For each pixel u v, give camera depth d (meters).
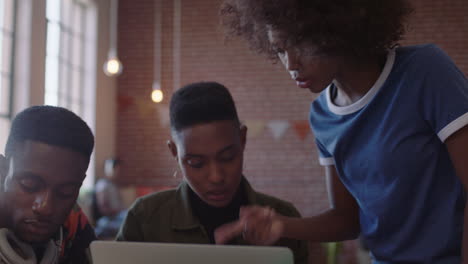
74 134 0.99
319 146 1.30
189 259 0.82
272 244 1.14
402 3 1.10
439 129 1.02
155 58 6.73
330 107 1.21
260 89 6.50
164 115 6.65
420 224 1.08
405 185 1.07
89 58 6.21
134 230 1.25
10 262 0.92
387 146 1.08
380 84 1.09
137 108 6.71
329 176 1.30
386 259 1.14
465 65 6.06
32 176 0.95
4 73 4.81
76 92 6.01
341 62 1.07
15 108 4.88
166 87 6.70
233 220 1.25
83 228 1.24
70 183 0.98
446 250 1.05
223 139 1.08
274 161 6.41
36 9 5.02
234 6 1.20
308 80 1.07
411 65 1.06
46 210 0.95
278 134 6.39
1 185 1.00
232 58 6.59
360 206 1.19
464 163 0.99
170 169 6.59
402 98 1.06
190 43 6.69
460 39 6.09
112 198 5.54
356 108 1.13
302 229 1.21
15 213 0.96
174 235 1.23
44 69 5.13
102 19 6.39
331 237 1.27
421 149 1.06
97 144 6.20
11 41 4.90
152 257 0.84
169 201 1.27
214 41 6.64
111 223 5.18
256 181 6.43
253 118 6.48
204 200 1.16
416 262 1.08
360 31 1.03
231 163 1.11
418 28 6.15
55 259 1.03
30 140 0.96
